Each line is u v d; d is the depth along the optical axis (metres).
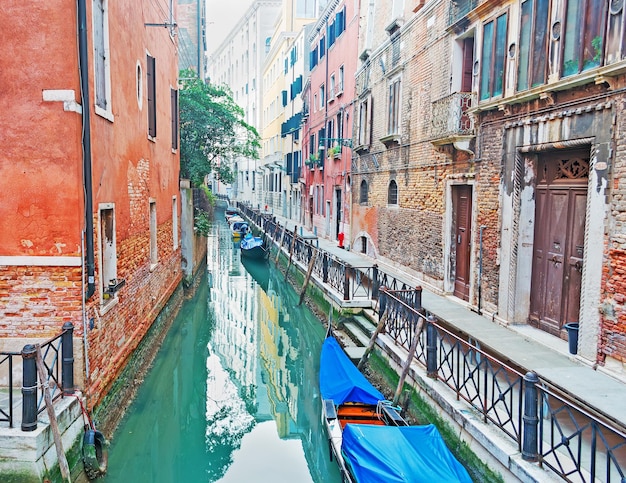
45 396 4.74
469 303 8.87
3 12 5.56
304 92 27.02
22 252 5.74
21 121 5.65
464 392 6.00
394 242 12.98
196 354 11.76
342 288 11.42
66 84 5.64
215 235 31.19
